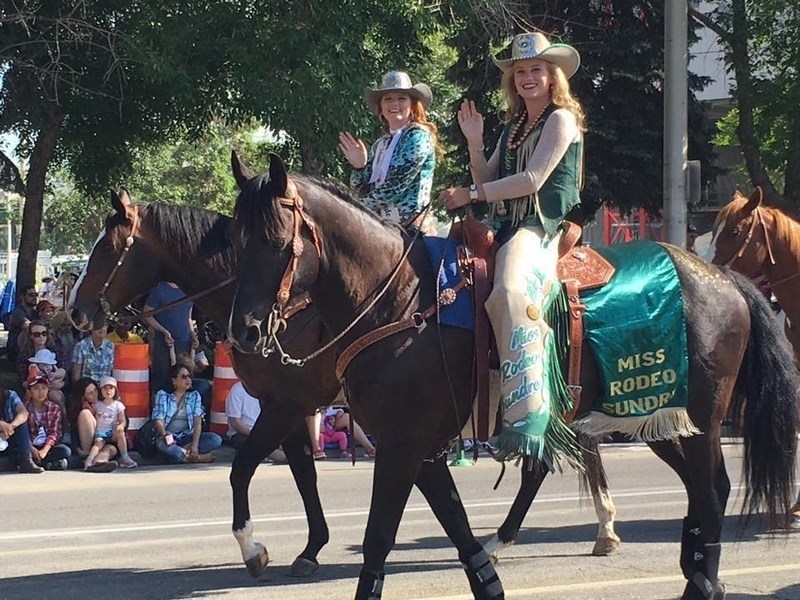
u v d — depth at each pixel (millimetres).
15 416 11680
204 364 13844
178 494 10242
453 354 4875
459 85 20578
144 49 15273
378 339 4832
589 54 19516
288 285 4695
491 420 5020
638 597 5984
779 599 5945
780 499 5613
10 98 18172
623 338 5211
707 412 5418
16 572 6891
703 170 21234
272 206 4656
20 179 21781
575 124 5070
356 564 7102
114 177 21156
